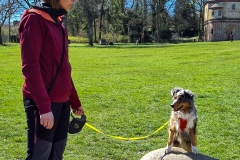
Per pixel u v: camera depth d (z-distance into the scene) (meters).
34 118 3.56
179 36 90.56
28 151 3.61
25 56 3.44
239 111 11.30
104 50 45.41
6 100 13.07
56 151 3.93
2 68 24.36
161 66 24.69
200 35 87.00
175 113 5.69
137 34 82.81
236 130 9.38
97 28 88.50
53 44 3.62
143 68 23.81
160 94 14.29
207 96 13.60
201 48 41.81
